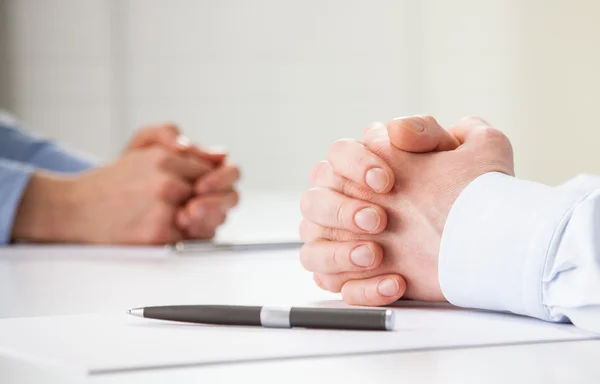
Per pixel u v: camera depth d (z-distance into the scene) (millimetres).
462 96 5570
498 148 648
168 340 498
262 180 5898
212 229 1408
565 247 535
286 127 5836
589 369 411
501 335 506
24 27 6109
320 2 5719
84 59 6062
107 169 1414
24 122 6160
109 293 758
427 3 5617
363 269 646
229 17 5836
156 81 5977
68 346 484
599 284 509
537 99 5293
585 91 5090
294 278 862
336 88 5758
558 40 5188
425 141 646
